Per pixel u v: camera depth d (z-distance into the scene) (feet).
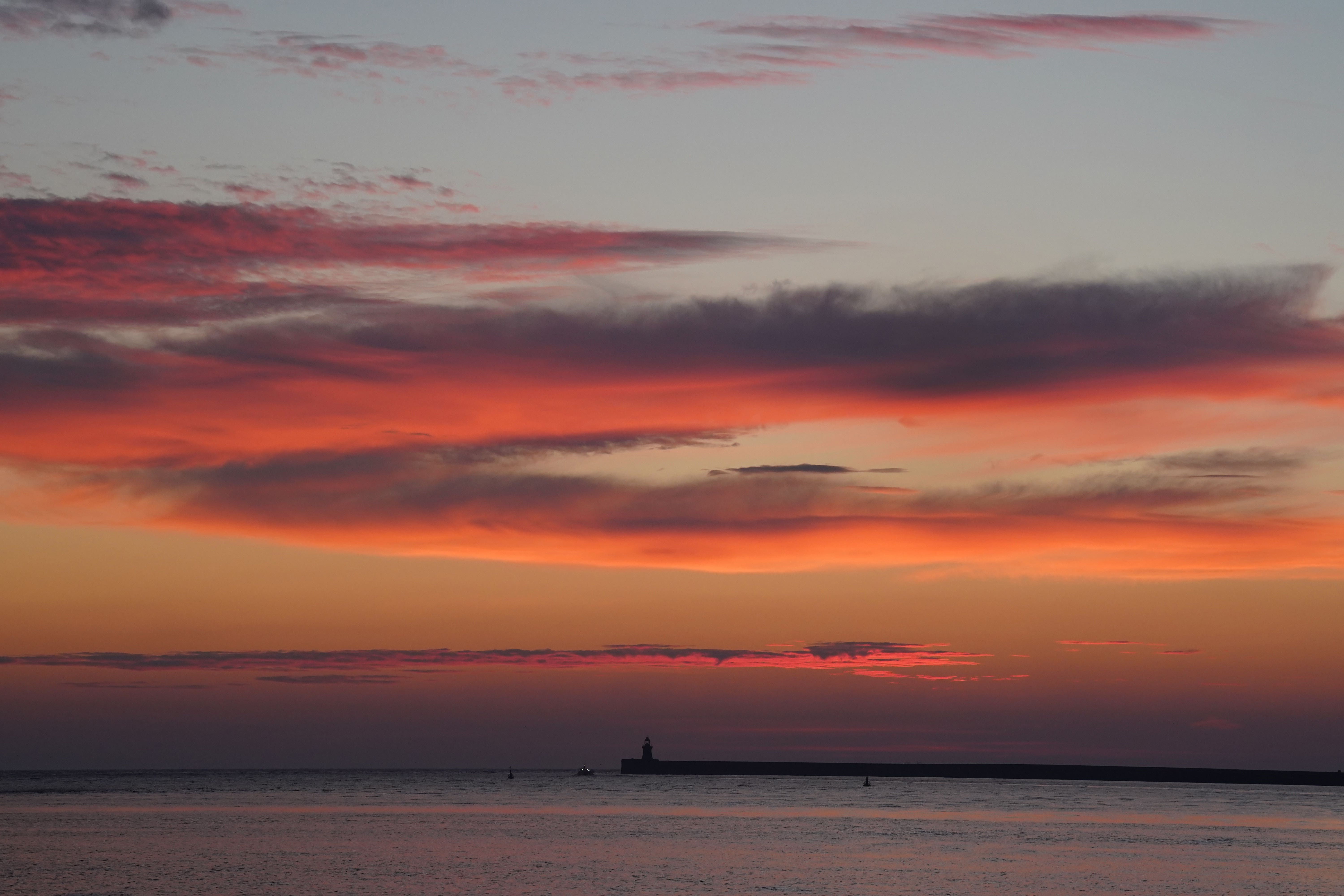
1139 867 306.76
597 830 433.07
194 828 448.24
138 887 266.57
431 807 616.39
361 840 389.80
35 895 254.06
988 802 653.71
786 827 447.83
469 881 277.23
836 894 258.16
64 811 571.28
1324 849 360.28
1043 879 283.38
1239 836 408.05
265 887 266.16
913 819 495.41
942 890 263.70
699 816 522.47
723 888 265.75
